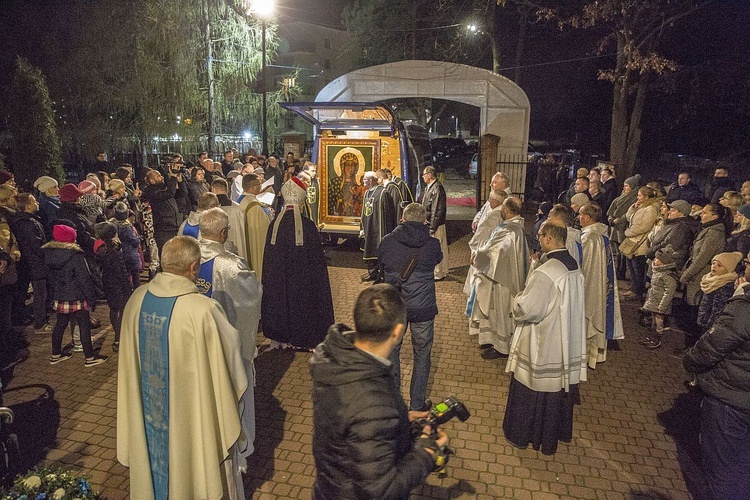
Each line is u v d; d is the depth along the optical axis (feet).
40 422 15.24
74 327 19.54
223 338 9.87
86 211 23.85
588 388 17.49
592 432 14.96
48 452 13.84
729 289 16.39
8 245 20.27
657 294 20.42
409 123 44.52
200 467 9.86
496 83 44.29
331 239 37.45
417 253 14.16
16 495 10.14
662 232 20.54
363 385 6.55
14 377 17.89
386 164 34.63
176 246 9.91
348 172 34.58
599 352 17.76
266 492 12.25
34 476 10.47
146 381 9.98
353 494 6.48
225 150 64.54
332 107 29.99
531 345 13.35
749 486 10.85
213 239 13.32
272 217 21.42
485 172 46.80
